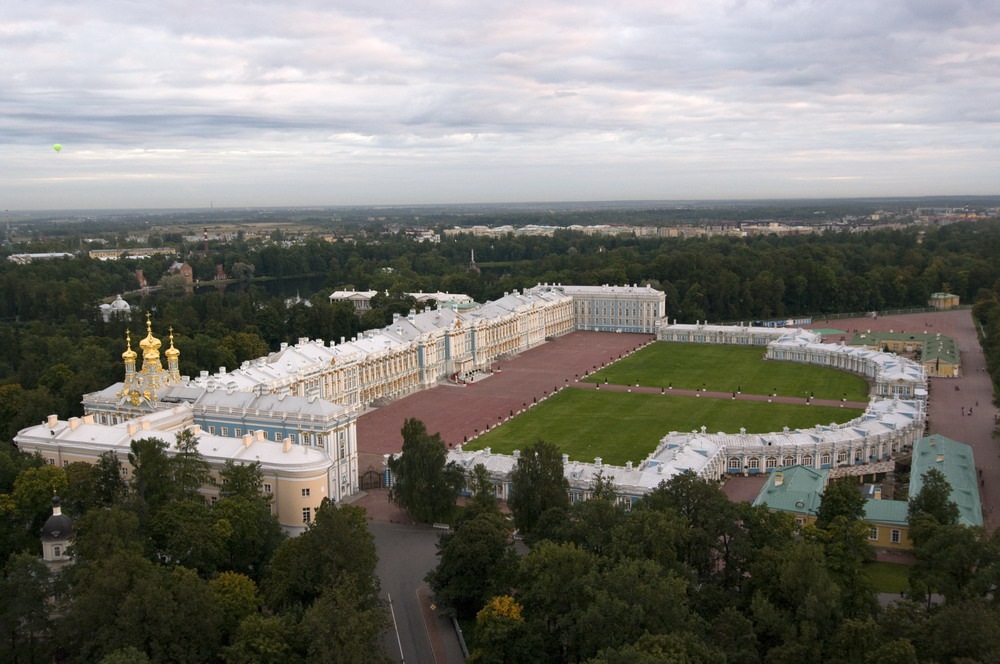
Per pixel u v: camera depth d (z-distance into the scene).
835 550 146.75
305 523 198.25
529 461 187.12
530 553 146.75
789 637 125.81
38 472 182.50
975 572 138.12
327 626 125.06
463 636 153.88
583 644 126.00
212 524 162.50
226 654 129.38
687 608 127.38
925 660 116.38
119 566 133.38
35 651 140.38
